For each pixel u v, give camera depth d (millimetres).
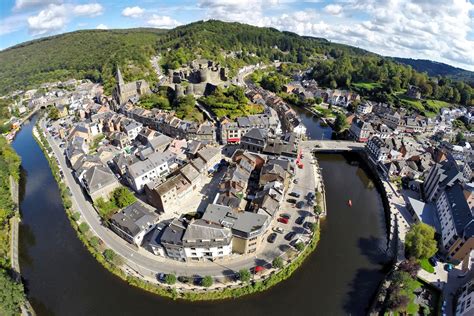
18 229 103312
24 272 85750
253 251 87812
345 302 76938
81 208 109688
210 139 157750
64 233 100750
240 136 160500
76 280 82688
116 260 84438
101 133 179875
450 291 76188
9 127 197375
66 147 157625
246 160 123438
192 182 113375
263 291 78562
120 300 76750
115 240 93812
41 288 80750
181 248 81125
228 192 101125
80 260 89125
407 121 194125
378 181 131250
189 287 77562
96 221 102750
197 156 129000
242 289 77375
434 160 143750
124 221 92188
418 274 80875
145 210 97250
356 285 81688
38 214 111062
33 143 179000
